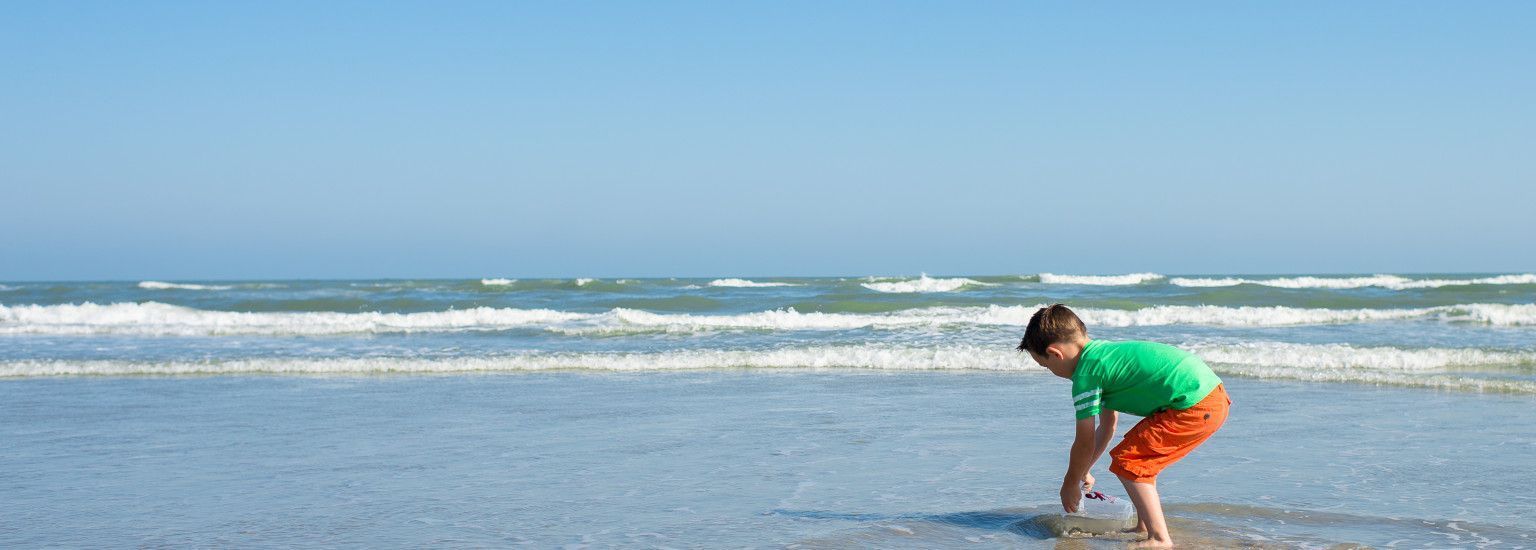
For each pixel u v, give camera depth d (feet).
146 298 100.27
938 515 15.58
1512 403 29.04
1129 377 13.37
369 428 25.61
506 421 26.78
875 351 43.52
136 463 20.71
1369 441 22.45
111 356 46.96
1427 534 14.11
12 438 24.18
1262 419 25.95
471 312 72.64
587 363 42.60
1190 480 18.03
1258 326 59.47
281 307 87.61
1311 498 16.48
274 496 17.29
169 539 14.30
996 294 94.22
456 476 19.08
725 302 85.92
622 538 14.21
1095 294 94.17
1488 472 18.78
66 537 14.44
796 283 132.36
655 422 26.45
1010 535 14.30
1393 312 63.52
